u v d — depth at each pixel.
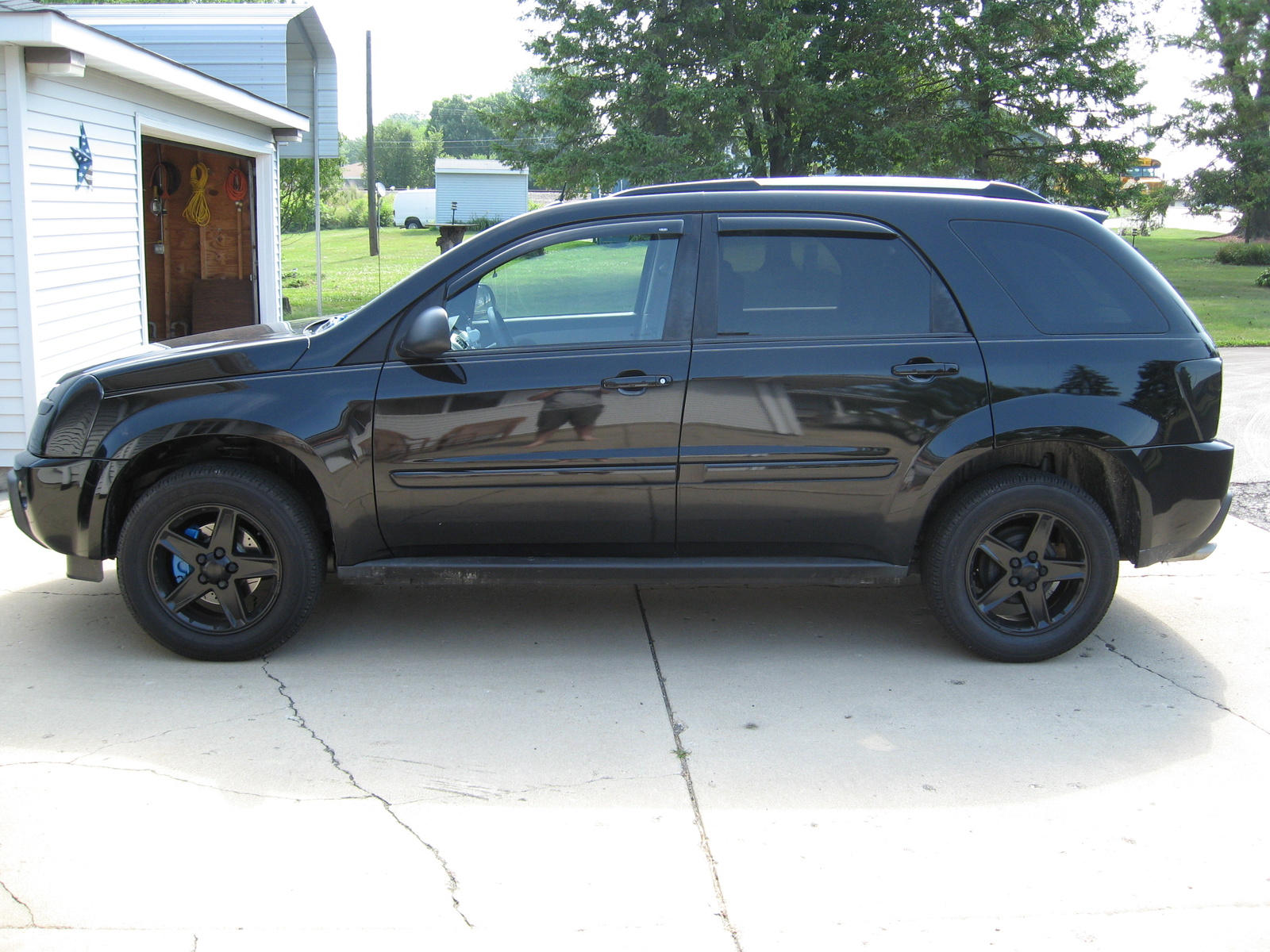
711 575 4.20
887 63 24.55
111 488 4.12
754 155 27.09
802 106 24.94
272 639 4.18
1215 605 5.07
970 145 23.86
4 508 6.46
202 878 2.77
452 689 4.01
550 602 5.01
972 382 4.04
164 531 4.09
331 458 4.02
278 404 4.02
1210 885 2.79
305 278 28.44
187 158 13.17
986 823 3.09
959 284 4.11
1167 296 4.21
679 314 4.09
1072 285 4.17
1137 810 3.17
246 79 13.02
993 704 3.91
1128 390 4.08
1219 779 3.36
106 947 2.49
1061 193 24.84
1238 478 7.61
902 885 2.77
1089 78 23.23
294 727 3.66
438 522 4.13
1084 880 2.81
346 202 67.62
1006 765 3.45
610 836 3.00
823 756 3.50
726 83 25.25
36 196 7.25
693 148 24.59
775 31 23.62
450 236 21.81
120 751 3.46
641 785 3.30
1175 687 4.09
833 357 4.04
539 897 2.71
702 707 3.88
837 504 4.12
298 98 15.09
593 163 24.75
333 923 2.59
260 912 2.63
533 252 4.14
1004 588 4.23
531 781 3.31
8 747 3.47
